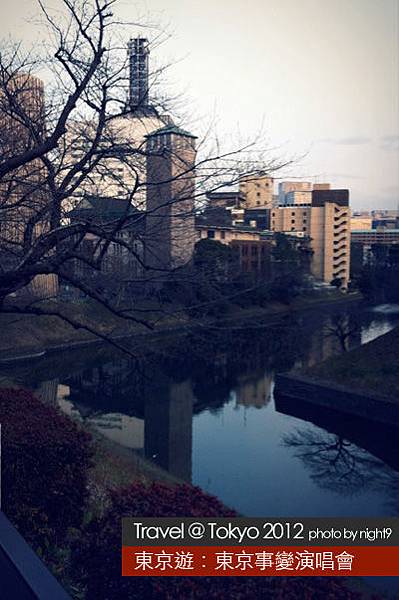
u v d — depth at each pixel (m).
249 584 3.63
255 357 36.28
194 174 5.92
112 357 34.59
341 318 46.53
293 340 38.09
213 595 3.52
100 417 22.75
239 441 20.62
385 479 16.97
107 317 32.38
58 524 6.00
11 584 2.23
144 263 6.75
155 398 26.48
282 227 83.62
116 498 4.65
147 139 6.31
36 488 5.80
